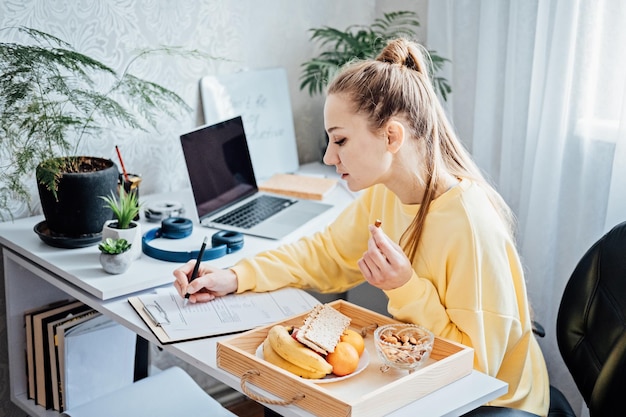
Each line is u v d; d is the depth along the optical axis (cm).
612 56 191
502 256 141
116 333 189
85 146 197
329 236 170
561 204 207
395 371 129
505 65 219
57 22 188
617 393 144
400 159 142
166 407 159
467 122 234
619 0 187
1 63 173
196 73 218
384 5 257
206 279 153
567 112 201
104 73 198
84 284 155
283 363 124
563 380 217
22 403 191
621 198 191
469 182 147
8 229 184
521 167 218
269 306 152
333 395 111
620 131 188
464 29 227
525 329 148
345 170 144
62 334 179
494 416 133
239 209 203
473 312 137
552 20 201
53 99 187
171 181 219
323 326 131
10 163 185
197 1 213
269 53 235
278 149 236
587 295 150
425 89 144
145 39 204
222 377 126
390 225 158
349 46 240
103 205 174
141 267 164
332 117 141
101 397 161
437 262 142
